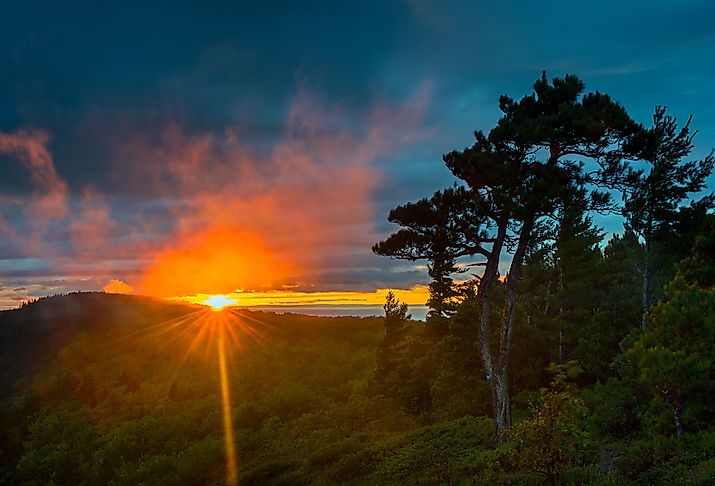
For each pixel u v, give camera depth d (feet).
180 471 130.93
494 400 63.31
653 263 83.76
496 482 46.06
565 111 58.54
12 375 495.41
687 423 43.34
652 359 43.42
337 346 425.28
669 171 79.97
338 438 120.47
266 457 121.90
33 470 187.83
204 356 431.02
